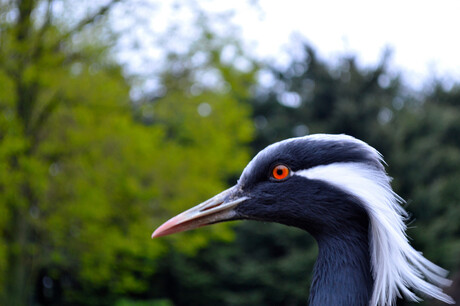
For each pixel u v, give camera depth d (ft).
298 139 10.47
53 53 37.11
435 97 75.25
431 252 52.70
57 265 45.65
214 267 65.36
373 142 61.98
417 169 60.34
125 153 37.29
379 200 9.65
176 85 40.27
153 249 38.81
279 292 62.23
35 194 35.29
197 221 11.23
